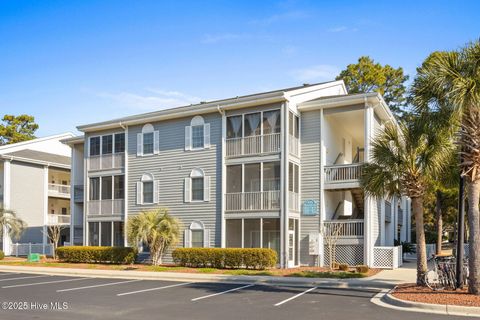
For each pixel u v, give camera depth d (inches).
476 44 498.9
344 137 1127.6
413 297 513.0
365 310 474.3
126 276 828.6
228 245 983.0
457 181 622.2
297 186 979.9
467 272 573.9
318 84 1176.2
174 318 439.5
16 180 1451.8
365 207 915.4
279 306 502.9
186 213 1039.6
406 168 585.3
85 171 1207.6
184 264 971.3
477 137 519.5
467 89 480.1
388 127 618.2
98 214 1171.9
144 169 1112.2
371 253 903.7
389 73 1839.3
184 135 1064.2
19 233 1321.4
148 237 969.5
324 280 706.2
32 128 2536.9
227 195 987.3
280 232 919.7
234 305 511.5
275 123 951.0
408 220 1621.6
